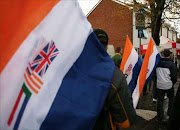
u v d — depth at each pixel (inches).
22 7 37.6
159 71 167.6
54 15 42.1
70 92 43.1
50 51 41.2
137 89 109.7
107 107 52.2
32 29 38.8
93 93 45.1
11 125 34.5
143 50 454.0
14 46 36.4
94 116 43.3
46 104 39.6
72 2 44.4
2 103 34.1
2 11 35.4
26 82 36.9
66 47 43.5
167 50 168.9
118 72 55.3
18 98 35.6
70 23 44.3
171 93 167.8
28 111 36.4
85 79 45.8
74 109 42.5
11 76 35.4
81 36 45.6
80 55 45.8
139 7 368.8
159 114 172.2
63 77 43.3
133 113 55.6
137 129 155.4
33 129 37.0
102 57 48.3
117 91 52.1
